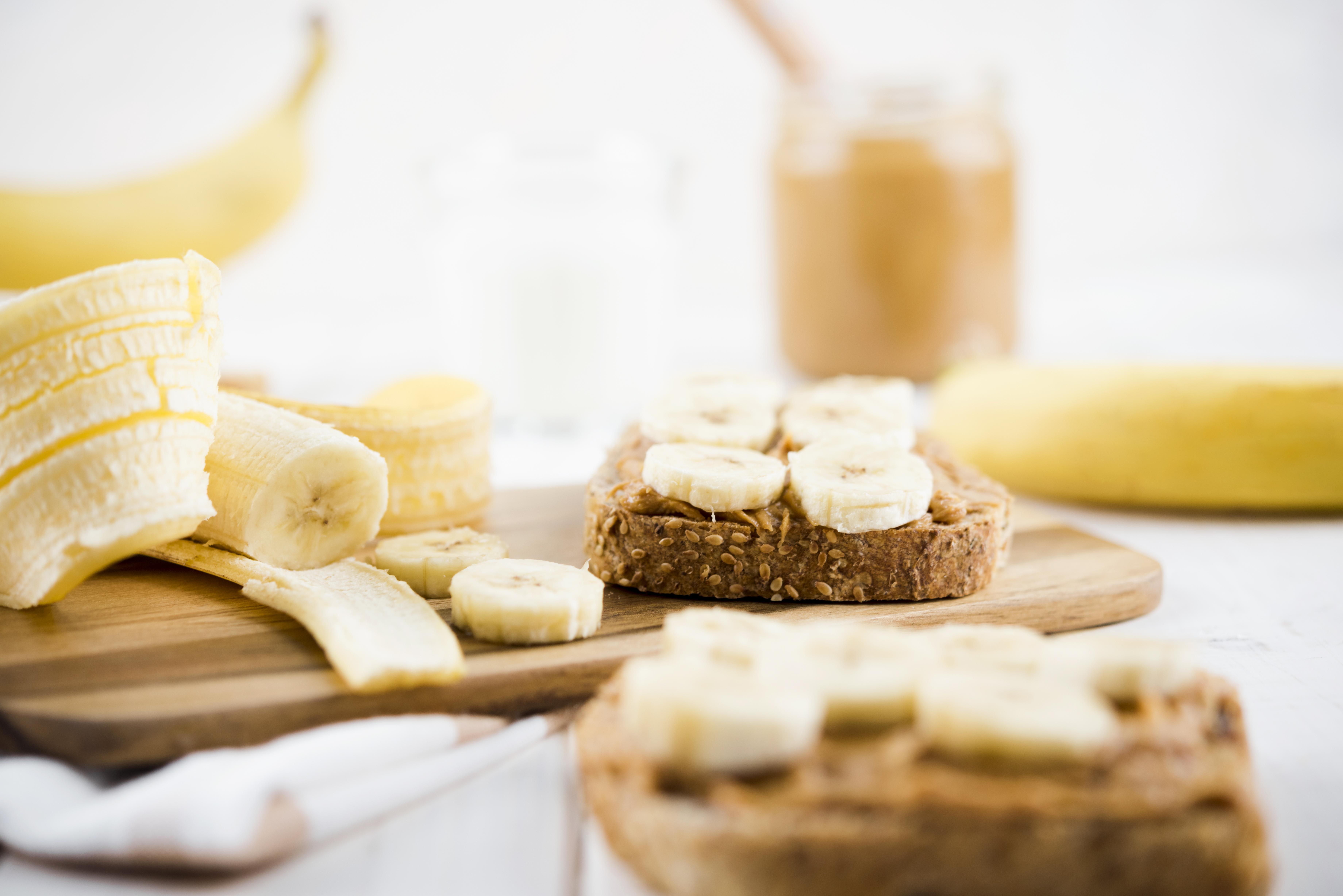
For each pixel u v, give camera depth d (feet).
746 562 4.81
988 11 13.12
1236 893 2.97
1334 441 6.04
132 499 4.30
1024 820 2.87
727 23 12.99
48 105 12.19
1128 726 3.19
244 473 4.73
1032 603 4.77
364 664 3.81
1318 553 5.88
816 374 9.39
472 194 8.52
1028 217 13.78
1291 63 13.38
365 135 12.91
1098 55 13.33
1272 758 3.77
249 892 3.17
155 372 4.31
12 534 4.29
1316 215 13.97
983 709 2.98
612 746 3.28
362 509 4.97
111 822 3.13
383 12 12.60
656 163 8.77
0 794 3.42
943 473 5.42
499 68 12.89
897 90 8.60
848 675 3.19
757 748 2.98
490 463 6.15
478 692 3.99
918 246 8.68
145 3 12.17
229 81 12.44
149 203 9.07
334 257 13.28
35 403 4.13
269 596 4.50
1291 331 10.53
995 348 9.04
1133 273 13.93
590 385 8.56
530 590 4.34
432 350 11.37
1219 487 6.24
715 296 13.88
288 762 3.29
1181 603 5.22
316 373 10.43
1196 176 13.82
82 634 4.33
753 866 2.93
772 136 9.53
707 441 5.32
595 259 8.38
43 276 8.89
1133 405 6.30
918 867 2.91
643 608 4.76
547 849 3.36
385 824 3.51
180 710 3.73
